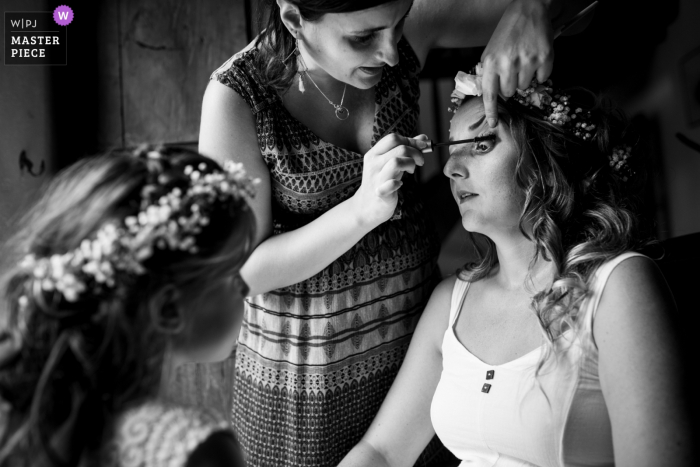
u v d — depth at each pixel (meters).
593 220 1.77
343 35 1.60
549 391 1.62
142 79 2.83
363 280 2.00
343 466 1.91
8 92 2.72
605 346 1.58
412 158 1.72
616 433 1.51
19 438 1.17
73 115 2.85
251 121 1.87
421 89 2.88
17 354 1.20
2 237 2.65
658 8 2.58
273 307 2.01
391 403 1.97
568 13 2.02
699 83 2.52
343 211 1.81
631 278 1.61
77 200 1.24
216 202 1.28
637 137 1.88
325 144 1.90
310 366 2.00
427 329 1.98
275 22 1.83
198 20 2.80
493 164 1.75
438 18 2.05
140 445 1.20
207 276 1.28
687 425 1.46
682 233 2.62
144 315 1.21
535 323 1.75
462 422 1.75
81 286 1.16
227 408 2.77
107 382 1.21
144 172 1.27
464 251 2.88
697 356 1.92
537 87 1.78
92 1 2.83
